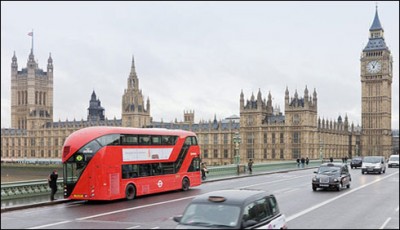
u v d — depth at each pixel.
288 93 159.88
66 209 33.31
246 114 166.75
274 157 161.25
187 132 47.88
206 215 16.08
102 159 36.44
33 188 39.88
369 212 31.03
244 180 61.88
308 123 156.50
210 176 65.50
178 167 45.59
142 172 40.59
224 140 171.62
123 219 28.42
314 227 25.39
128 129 39.59
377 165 74.75
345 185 47.41
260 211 16.92
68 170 36.88
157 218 28.80
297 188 48.97
